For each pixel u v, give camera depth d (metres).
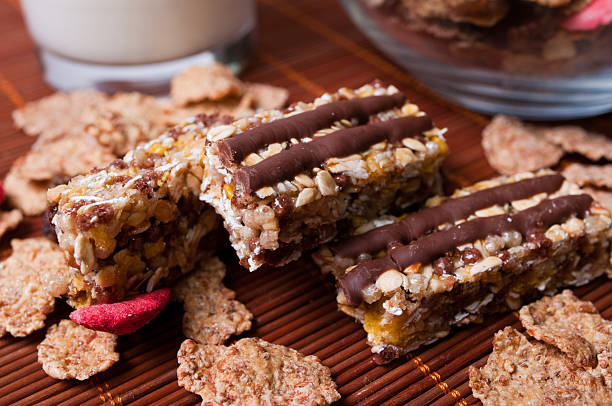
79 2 0.29
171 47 0.31
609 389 0.22
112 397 0.23
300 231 0.24
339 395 0.22
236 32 0.33
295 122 0.24
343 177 0.23
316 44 0.35
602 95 0.29
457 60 0.29
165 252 0.24
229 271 0.26
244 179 0.23
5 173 0.29
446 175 0.28
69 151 0.28
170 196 0.24
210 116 0.26
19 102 0.32
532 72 0.28
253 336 0.24
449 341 0.24
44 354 0.23
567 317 0.24
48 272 0.24
